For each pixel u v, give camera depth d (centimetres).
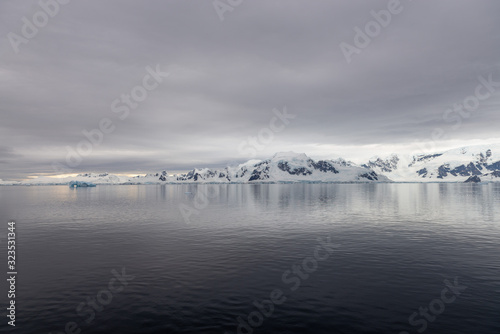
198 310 2256
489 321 2059
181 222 6800
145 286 2738
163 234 5278
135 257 3731
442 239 4722
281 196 17788
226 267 3291
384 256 3716
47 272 3166
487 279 2864
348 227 5962
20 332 1973
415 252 3903
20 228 6044
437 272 3081
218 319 2120
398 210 9281
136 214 8538
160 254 3872
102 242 4631
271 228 5891
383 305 2320
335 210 9362
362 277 2948
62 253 3959
